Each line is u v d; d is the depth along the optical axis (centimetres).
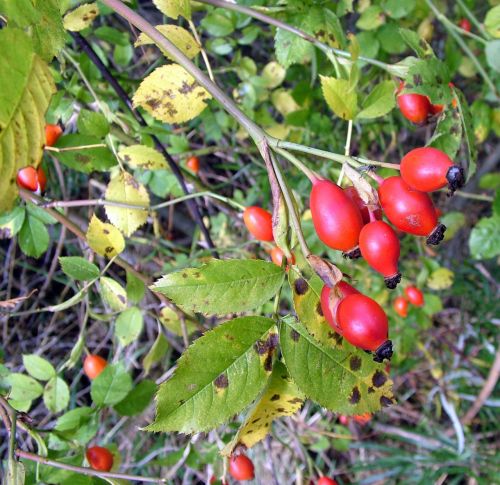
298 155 34
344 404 14
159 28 18
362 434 47
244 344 14
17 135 10
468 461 42
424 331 47
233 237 40
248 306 14
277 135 36
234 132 39
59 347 42
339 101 20
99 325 43
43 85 10
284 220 14
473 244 31
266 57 48
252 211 21
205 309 14
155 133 26
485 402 45
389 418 48
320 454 43
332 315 14
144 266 41
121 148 24
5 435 38
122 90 27
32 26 13
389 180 14
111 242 22
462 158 39
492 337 50
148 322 42
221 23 30
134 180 23
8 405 18
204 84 14
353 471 43
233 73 40
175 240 48
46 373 24
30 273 44
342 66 23
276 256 22
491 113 32
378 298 37
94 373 28
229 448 15
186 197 25
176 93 18
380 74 33
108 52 37
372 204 14
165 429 13
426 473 40
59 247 37
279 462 38
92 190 40
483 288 52
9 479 17
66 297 44
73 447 22
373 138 42
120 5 15
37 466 19
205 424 13
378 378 15
